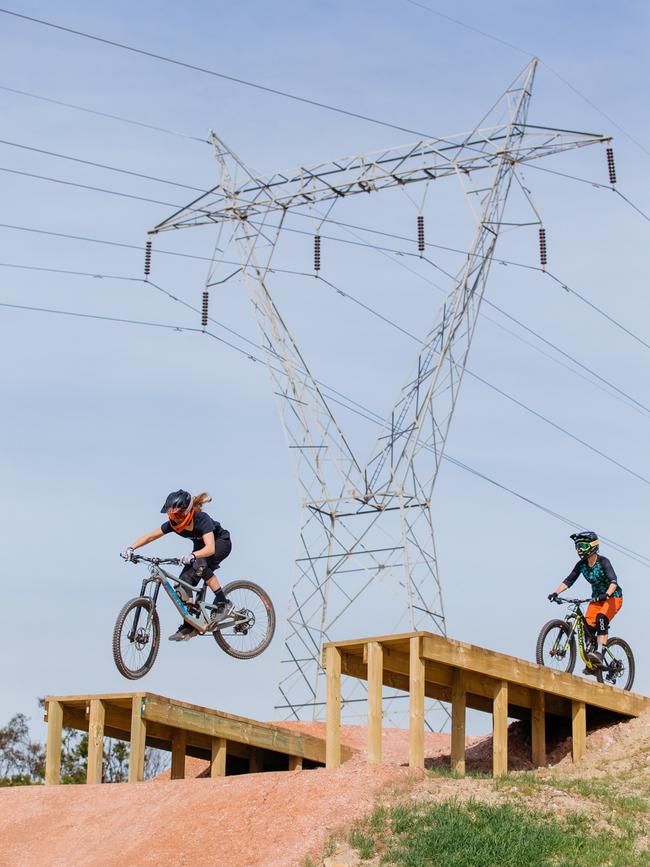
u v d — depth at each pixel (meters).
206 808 20.11
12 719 51.00
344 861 17.45
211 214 40.62
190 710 25.83
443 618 37.94
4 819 22.00
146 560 22.58
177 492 22.70
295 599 39.47
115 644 22.06
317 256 39.44
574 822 18.50
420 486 39.00
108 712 26.28
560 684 23.66
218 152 40.22
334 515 39.91
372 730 21.42
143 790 21.95
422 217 38.38
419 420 39.19
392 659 22.53
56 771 26.11
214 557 23.03
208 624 23.05
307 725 34.09
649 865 17.03
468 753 26.25
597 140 36.84
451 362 39.34
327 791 19.67
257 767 28.45
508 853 17.34
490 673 22.34
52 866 19.56
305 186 39.09
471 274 39.09
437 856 17.34
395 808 18.86
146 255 40.66
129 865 18.72
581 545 26.34
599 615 26.14
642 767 22.39
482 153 37.66
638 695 25.41
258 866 17.73
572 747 24.62
